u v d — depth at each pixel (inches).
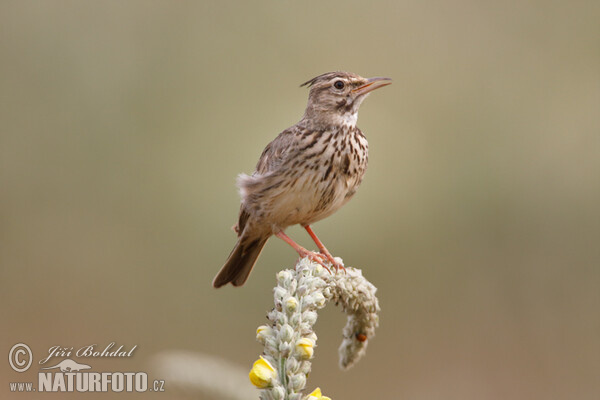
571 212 551.8
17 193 556.1
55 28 589.3
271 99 601.3
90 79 583.5
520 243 549.0
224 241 533.0
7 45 582.9
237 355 514.9
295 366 174.2
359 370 516.7
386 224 532.1
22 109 572.1
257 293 510.3
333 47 626.5
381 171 551.5
